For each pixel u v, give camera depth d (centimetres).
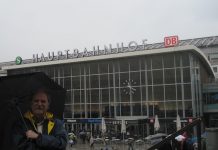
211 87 6234
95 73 6356
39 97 382
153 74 5891
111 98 6166
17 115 369
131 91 6006
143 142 4375
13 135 357
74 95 6506
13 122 365
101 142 4962
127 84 6053
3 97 386
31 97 385
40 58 7256
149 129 5625
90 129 6206
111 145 4684
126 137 5109
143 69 5962
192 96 5625
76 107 6456
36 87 388
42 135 357
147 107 5869
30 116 378
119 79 6131
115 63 6184
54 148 363
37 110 380
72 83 6556
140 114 5900
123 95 6075
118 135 5288
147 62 5944
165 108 5759
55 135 375
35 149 354
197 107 5822
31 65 6944
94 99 6316
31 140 355
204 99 6281
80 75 6488
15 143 353
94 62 6375
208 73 7156
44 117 384
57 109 430
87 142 5322
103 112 6197
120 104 6075
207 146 793
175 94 5725
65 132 384
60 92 434
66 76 6631
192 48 5600
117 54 6069
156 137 1255
